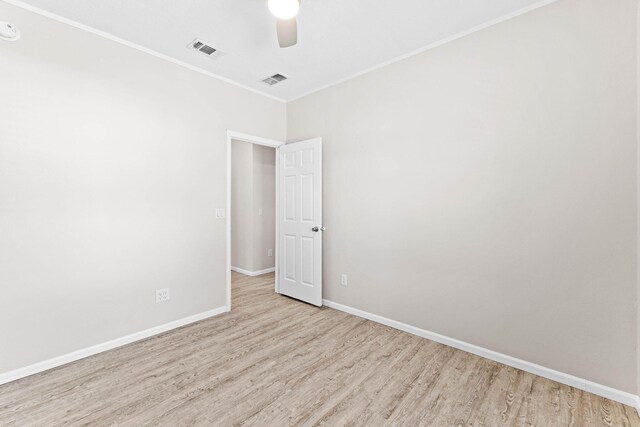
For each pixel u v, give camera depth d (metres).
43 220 2.11
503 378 2.02
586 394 1.85
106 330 2.41
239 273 5.08
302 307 3.40
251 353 2.36
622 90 1.75
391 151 2.82
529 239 2.08
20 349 2.03
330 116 3.33
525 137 2.08
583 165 1.88
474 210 2.32
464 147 2.37
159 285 2.72
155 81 2.67
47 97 2.12
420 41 2.49
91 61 2.31
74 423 1.61
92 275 2.33
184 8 2.08
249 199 4.93
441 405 1.76
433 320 2.58
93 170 2.33
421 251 2.64
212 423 1.62
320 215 3.36
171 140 2.78
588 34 1.85
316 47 2.58
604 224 1.82
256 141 3.52
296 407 1.74
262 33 2.39
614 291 1.79
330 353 2.36
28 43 2.04
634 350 1.73
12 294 2.00
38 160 2.08
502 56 2.17
